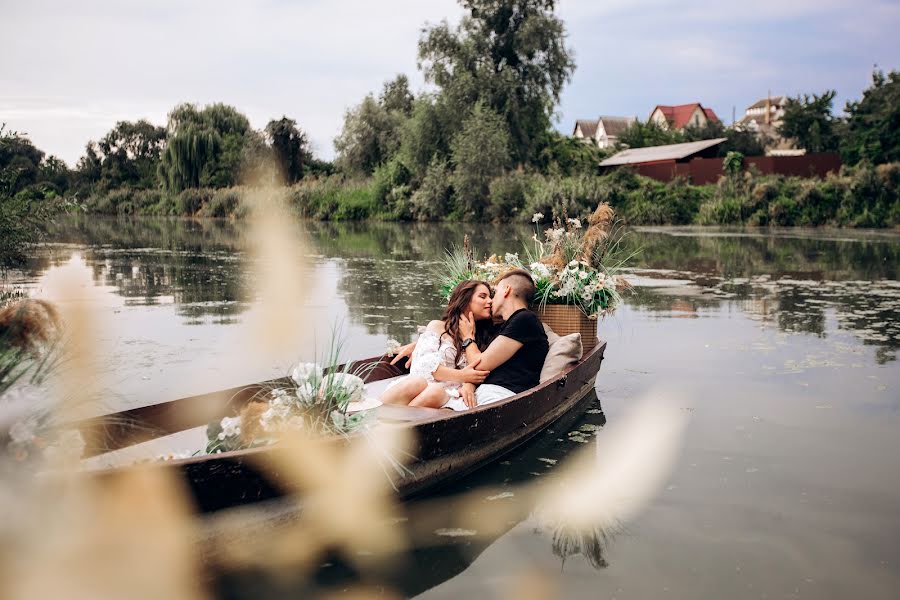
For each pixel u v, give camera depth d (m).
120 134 63.97
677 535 3.16
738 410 4.98
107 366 6.00
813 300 10.15
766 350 6.88
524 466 4.02
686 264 15.38
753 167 33.84
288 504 2.97
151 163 62.91
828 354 6.67
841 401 5.16
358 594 2.70
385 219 38.09
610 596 2.66
